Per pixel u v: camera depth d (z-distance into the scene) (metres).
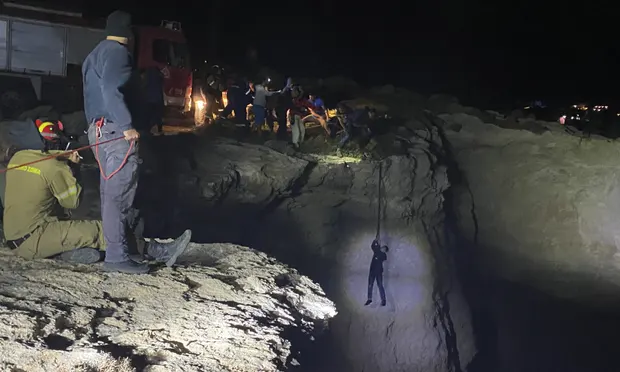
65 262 5.42
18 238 5.37
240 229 16.89
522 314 23.34
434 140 24.53
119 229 5.18
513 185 26.11
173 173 16.38
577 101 40.56
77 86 17.77
